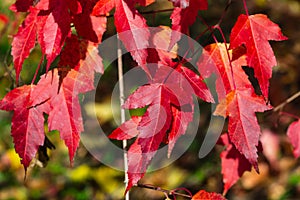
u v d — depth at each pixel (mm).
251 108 607
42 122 611
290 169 1337
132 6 582
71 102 601
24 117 611
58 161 1312
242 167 716
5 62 769
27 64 821
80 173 1302
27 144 611
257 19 610
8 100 613
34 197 1312
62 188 1322
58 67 603
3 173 1295
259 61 605
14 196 1305
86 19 600
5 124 1208
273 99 1343
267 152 981
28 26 600
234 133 605
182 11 596
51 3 576
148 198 1309
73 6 579
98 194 1313
